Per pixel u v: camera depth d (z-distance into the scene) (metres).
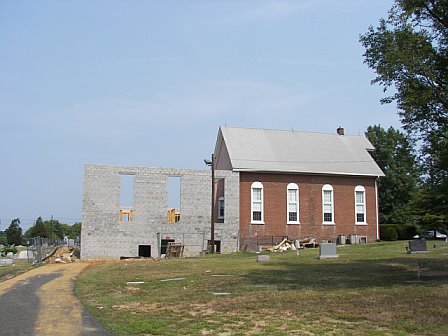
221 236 45.56
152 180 44.00
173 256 41.94
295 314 12.89
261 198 47.41
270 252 41.34
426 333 10.75
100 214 42.47
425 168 20.08
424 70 17.97
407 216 69.19
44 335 10.73
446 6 17.92
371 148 55.00
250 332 10.95
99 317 12.98
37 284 21.47
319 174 49.28
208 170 45.62
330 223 49.28
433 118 18.80
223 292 17.25
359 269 24.03
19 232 94.44
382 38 18.78
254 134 52.44
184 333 10.92
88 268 30.66
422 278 19.94
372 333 10.77
